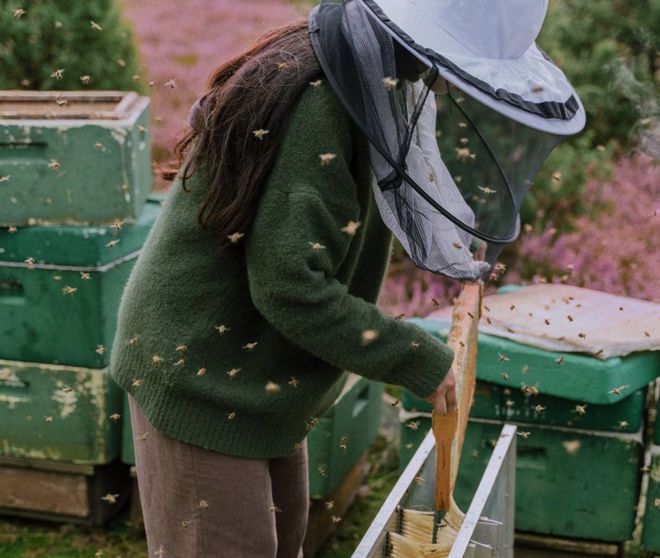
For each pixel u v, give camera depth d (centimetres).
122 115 217
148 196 245
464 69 121
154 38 578
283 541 164
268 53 126
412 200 131
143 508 148
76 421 229
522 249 337
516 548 224
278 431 142
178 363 133
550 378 203
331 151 122
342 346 127
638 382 205
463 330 151
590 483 213
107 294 221
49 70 351
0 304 225
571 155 354
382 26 121
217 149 126
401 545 142
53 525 248
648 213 326
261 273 124
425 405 218
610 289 310
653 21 366
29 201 215
